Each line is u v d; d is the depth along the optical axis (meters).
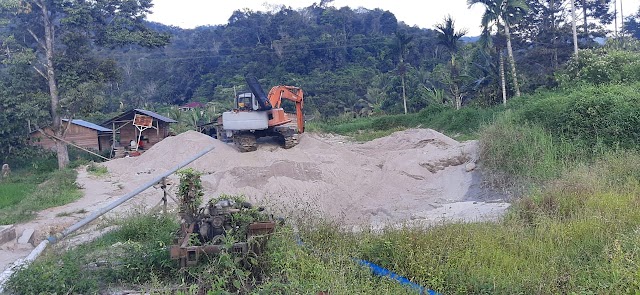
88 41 25.33
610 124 13.75
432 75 46.94
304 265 6.24
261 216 7.09
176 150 20.45
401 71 44.22
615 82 20.69
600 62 22.61
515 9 29.67
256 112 19.53
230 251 6.44
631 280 5.50
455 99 37.78
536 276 6.12
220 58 67.38
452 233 7.40
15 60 22.81
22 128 24.59
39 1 23.83
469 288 6.04
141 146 29.05
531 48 37.50
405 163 17.06
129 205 13.59
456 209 12.10
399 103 44.97
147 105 52.41
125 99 57.53
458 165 16.11
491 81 32.78
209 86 62.03
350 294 5.66
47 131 28.27
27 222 12.35
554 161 13.25
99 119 40.38
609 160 11.78
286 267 6.16
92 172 20.72
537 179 12.68
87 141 29.81
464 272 6.31
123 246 7.61
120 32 24.94
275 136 21.06
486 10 29.62
